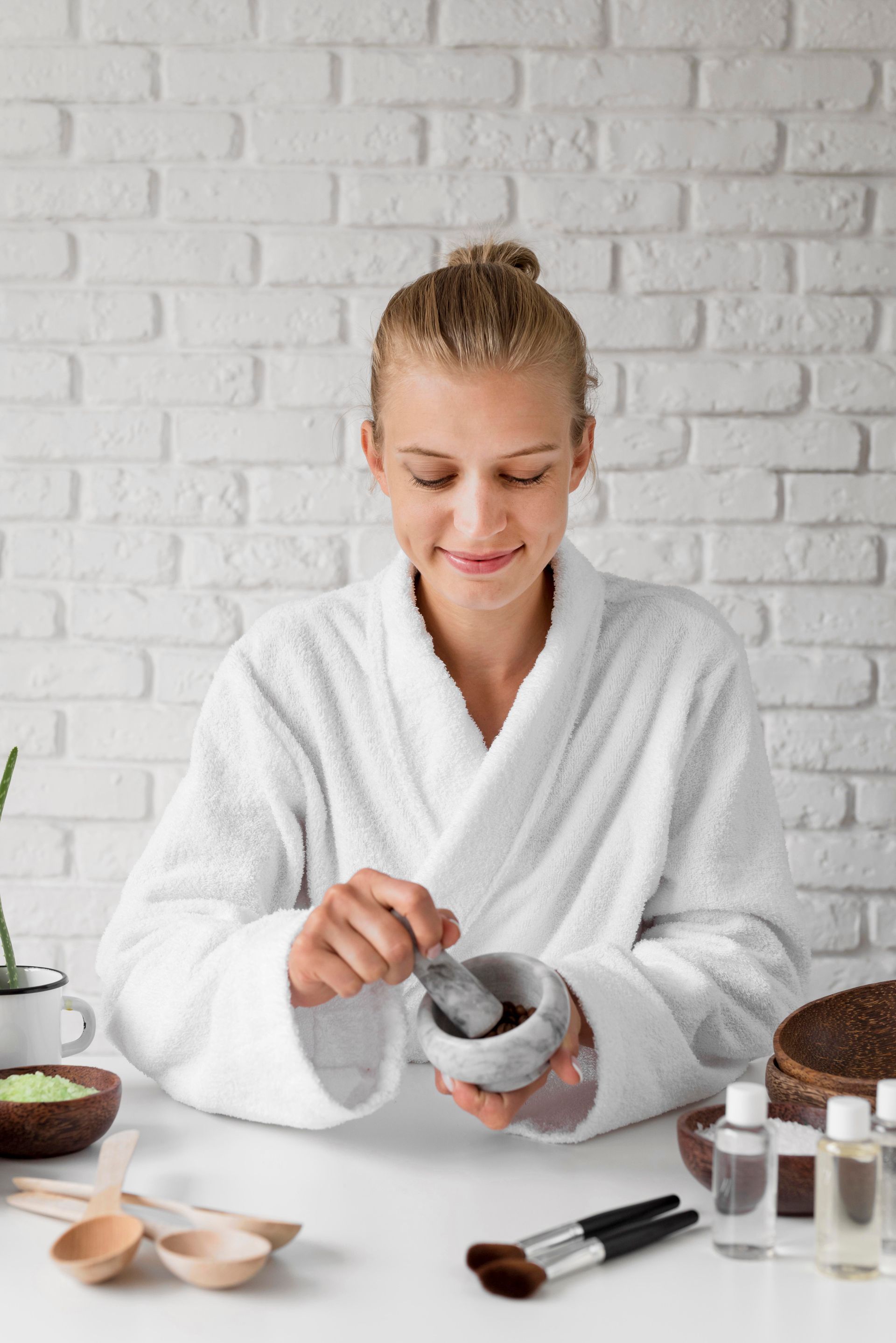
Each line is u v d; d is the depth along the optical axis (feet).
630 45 5.86
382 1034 2.69
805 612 5.96
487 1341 1.84
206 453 5.94
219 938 2.94
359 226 5.90
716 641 3.50
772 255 5.91
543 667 3.32
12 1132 2.46
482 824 3.24
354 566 5.97
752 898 3.40
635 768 3.42
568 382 3.03
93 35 5.86
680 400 5.93
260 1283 2.01
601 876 3.37
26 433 5.94
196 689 5.98
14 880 5.99
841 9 5.85
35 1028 2.82
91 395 5.95
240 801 3.42
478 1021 2.36
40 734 5.98
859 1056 2.75
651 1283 2.02
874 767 5.96
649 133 5.88
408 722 3.40
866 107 5.89
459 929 2.52
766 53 5.88
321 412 5.93
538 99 5.86
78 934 5.98
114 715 5.98
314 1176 2.44
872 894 5.97
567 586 3.40
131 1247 1.99
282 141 5.88
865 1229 2.05
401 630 3.40
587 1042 2.83
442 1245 2.15
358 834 3.41
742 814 3.45
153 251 5.91
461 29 5.84
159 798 5.99
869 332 5.93
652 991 2.81
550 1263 2.03
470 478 2.89
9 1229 2.21
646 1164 2.52
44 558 5.97
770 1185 2.12
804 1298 1.98
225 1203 2.30
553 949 3.35
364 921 2.45
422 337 2.86
